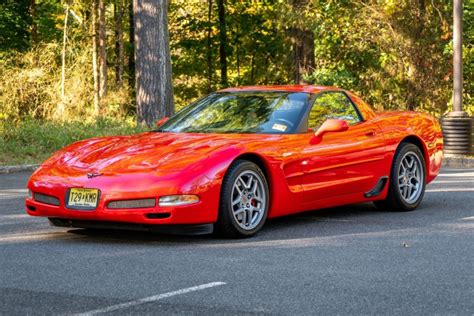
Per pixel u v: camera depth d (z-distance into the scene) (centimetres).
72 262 635
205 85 4209
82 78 3247
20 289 540
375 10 2681
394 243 721
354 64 2862
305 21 2672
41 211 742
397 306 492
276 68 3616
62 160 773
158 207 697
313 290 534
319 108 854
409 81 2722
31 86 3073
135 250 688
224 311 480
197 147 750
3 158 1705
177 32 4206
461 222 852
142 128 2020
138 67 2158
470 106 2891
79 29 3694
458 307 490
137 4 2150
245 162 748
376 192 903
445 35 2703
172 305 495
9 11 3716
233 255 663
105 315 472
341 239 743
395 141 923
